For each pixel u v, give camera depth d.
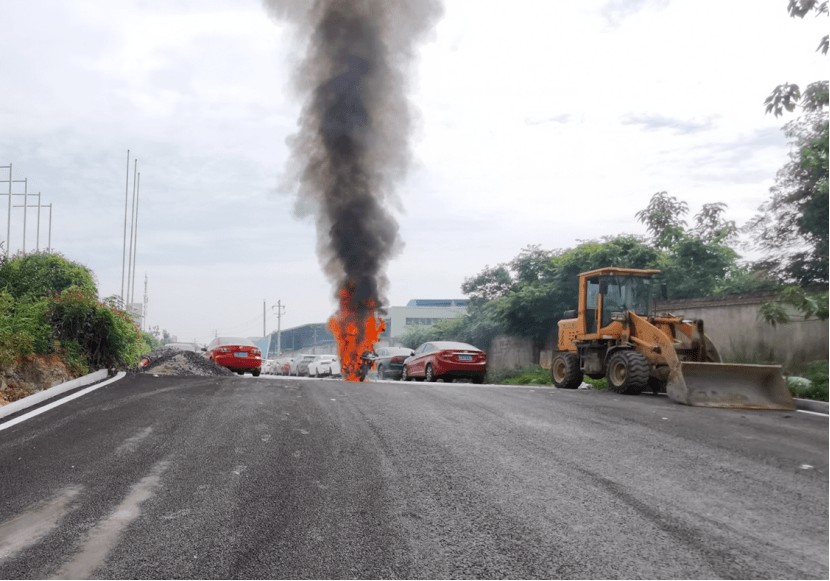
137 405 8.80
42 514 4.31
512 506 4.59
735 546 3.92
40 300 13.28
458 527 4.16
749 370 11.21
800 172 14.47
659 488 5.13
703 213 21.14
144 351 14.61
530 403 10.01
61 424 7.38
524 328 29.58
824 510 4.64
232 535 3.96
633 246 24.08
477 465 5.72
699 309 16.56
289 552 3.72
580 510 4.54
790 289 11.96
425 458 5.95
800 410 10.48
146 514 4.31
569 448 6.54
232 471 5.38
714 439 7.23
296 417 8.03
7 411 8.20
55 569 3.46
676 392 10.98
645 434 7.45
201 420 7.68
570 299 27.39
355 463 5.71
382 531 4.07
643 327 12.54
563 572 3.50
